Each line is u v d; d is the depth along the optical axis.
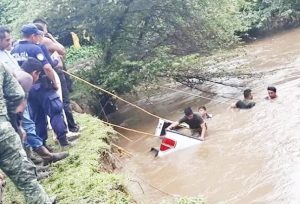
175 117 12.06
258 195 6.60
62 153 6.98
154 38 14.21
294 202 6.13
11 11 16.77
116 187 5.88
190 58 13.30
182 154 8.90
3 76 4.95
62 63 8.10
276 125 9.27
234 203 6.53
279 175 7.04
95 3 13.18
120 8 13.41
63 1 12.98
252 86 13.02
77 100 12.88
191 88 14.37
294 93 11.17
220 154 8.48
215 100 12.70
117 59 13.43
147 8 13.46
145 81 13.48
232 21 14.70
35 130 6.81
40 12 13.02
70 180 6.10
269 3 21.53
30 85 5.63
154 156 9.07
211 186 7.25
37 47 6.68
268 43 19.33
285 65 14.61
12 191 6.07
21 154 4.69
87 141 7.70
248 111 10.73
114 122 12.92
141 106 13.98
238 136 9.22
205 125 9.78
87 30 13.72
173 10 13.73
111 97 13.48
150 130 11.41
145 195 7.18
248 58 16.67
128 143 10.42
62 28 13.58
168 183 7.63
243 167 7.66
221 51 14.29
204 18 13.85
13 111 5.14
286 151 7.84
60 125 7.23
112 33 13.88
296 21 21.72
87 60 15.95
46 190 5.94
